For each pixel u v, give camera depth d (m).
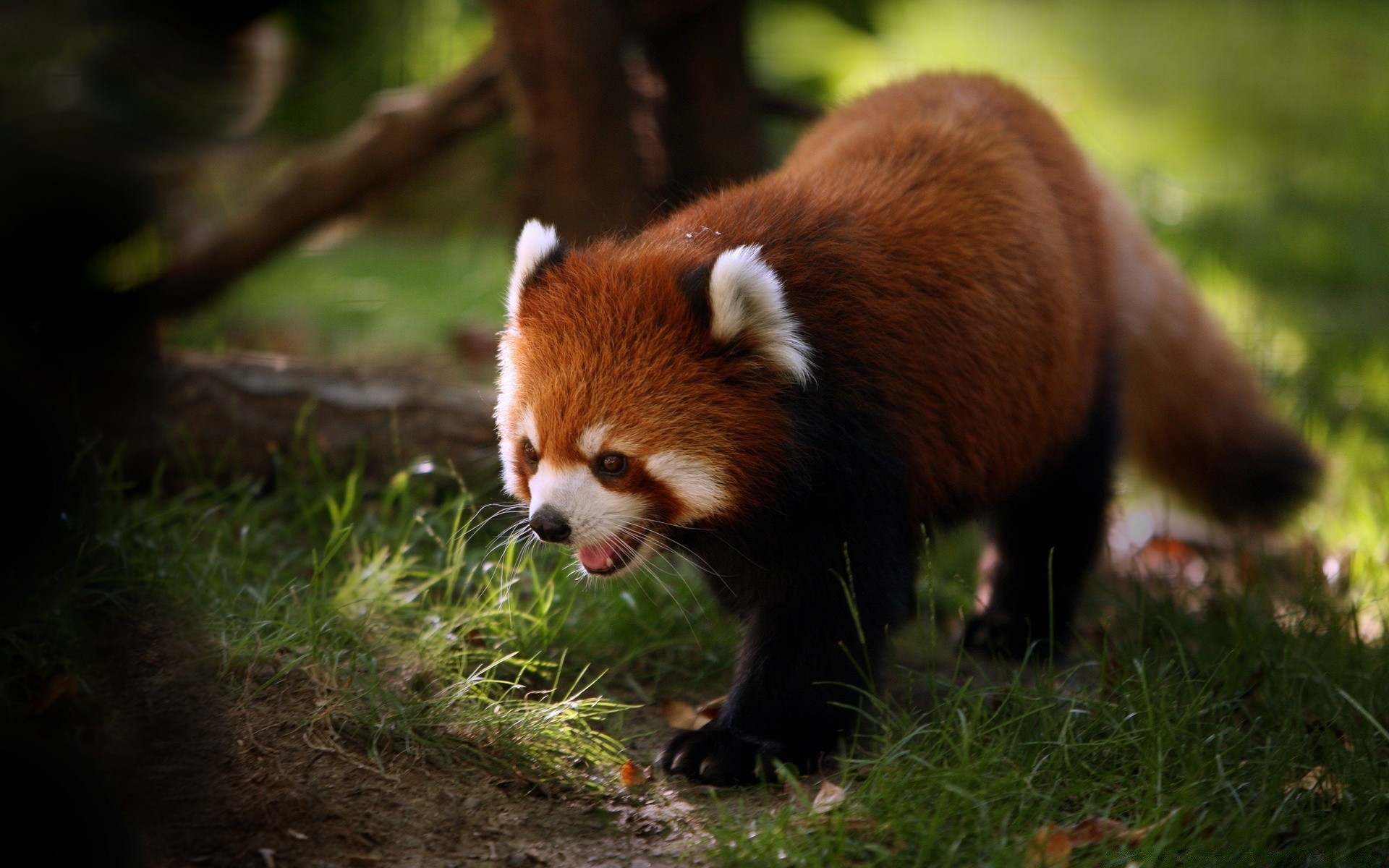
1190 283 10.28
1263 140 23.42
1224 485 10.20
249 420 9.03
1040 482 7.86
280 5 12.00
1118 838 5.44
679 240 6.75
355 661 6.60
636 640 7.62
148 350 9.26
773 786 6.29
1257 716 6.72
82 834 5.38
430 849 5.49
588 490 6.10
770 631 6.57
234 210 15.27
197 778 5.70
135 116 12.28
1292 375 12.94
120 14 11.84
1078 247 7.75
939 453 6.79
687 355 6.11
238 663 6.41
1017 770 5.86
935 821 5.36
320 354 12.60
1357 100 25.84
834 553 6.36
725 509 6.15
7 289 10.55
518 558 8.27
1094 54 29.38
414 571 7.83
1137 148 22.34
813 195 6.92
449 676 6.75
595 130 9.57
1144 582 9.12
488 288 14.79
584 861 5.49
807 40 17.19
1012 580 8.19
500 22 9.58
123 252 12.34
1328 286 16.27
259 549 7.99
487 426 9.24
